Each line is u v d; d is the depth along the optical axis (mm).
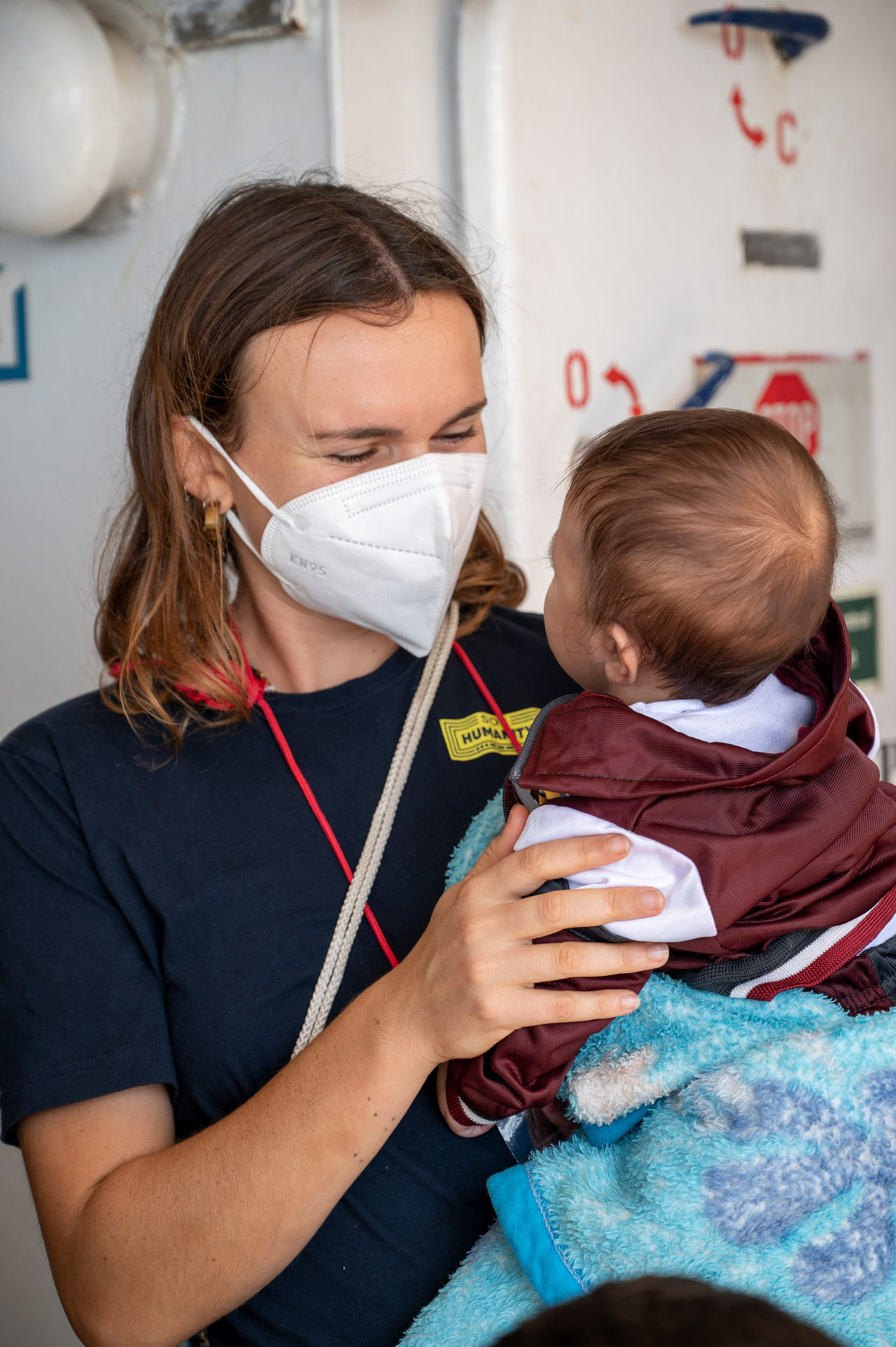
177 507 1057
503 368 1661
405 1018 816
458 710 1122
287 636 1095
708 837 832
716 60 2021
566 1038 837
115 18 1600
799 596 875
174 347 1023
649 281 1924
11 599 1913
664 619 881
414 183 1606
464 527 1028
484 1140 985
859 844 859
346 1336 941
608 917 771
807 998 879
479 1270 900
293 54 1499
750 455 888
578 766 859
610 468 922
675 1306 459
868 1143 823
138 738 1036
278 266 943
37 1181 919
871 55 2385
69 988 941
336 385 933
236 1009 958
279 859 1002
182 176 1615
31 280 1771
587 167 1780
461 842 1043
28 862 982
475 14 1586
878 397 2482
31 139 1493
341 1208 951
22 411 1829
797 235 2236
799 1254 794
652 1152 841
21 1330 1928
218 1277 827
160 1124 943
